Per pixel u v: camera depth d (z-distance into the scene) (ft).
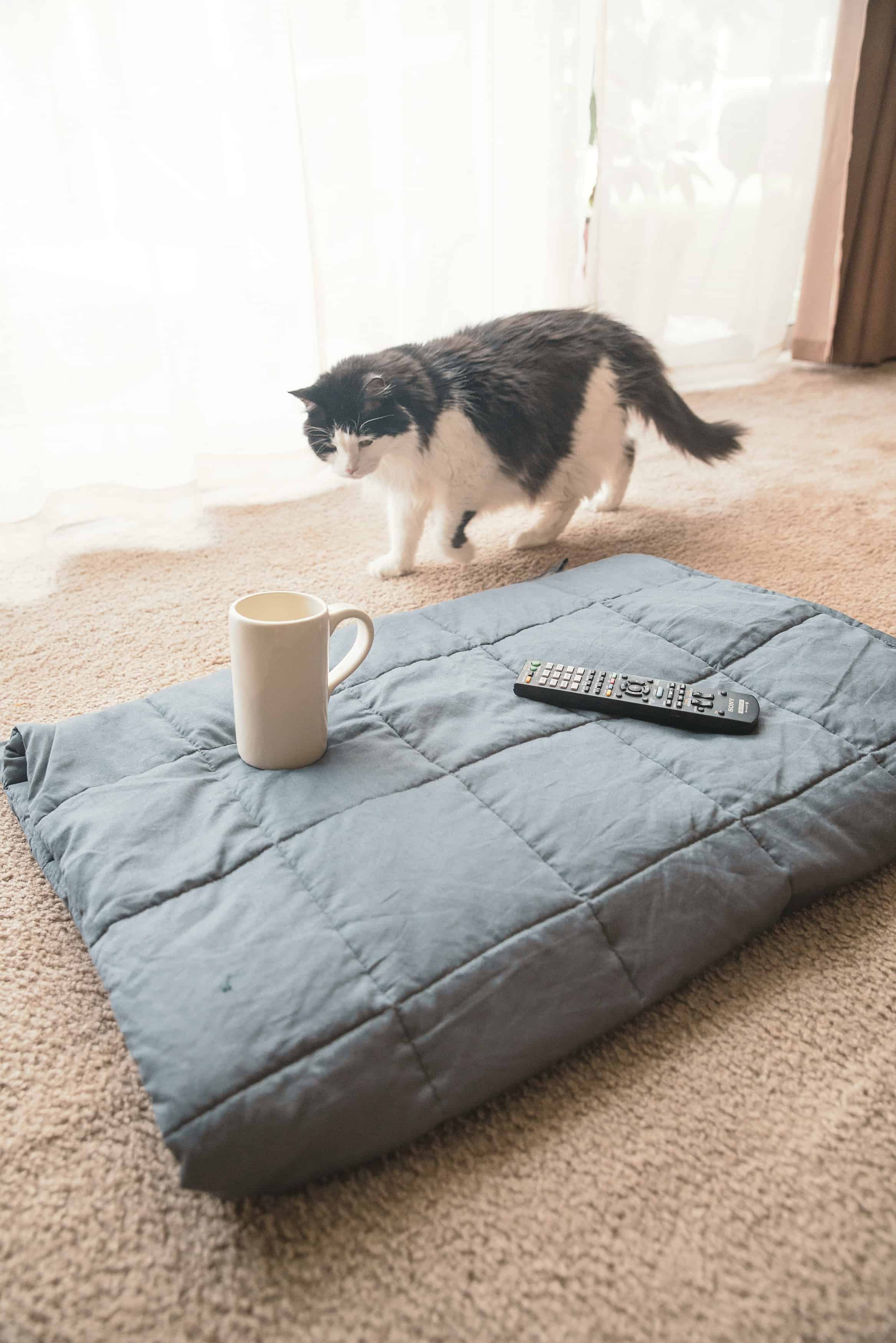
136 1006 2.10
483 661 3.47
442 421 4.68
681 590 3.97
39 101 4.74
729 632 3.52
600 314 5.41
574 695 3.13
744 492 6.19
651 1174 2.01
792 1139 2.08
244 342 5.90
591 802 2.69
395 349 4.92
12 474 4.90
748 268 8.28
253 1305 1.78
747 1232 1.89
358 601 4.83
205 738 3.04
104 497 5.70
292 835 2.58
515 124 6.53
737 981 2.50
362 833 2.56
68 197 4.95
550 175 6.78
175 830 2.62
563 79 6.49
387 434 4.55
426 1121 2.00
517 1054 2.11
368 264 6.20
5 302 4.69
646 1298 1.77
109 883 2.44
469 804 2.69
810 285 9.09
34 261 5.08
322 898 2.36
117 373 5.37
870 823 2.77
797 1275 1.81
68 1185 2.01
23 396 4.84
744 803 2.71
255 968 2.15
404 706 3.12
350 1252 1.87
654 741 2.98
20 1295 1.80
